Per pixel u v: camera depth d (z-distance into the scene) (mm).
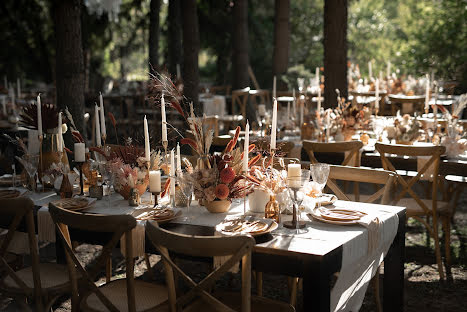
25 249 3156
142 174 3096
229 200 2801
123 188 3078
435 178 3846
